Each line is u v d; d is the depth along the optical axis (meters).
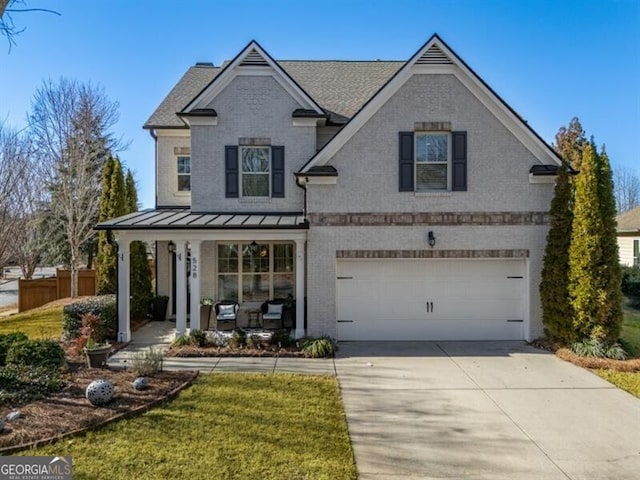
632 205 63.72
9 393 8.11
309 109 15.47
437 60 13.56
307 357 11.98
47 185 28.38
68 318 13.28
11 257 26.02
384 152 13.56
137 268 16.89
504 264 13.83
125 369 10.38
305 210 14.25
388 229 13.57
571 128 40.75
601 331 11.76
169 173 17.48
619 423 7.78
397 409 8.31
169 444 6.60
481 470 6.14
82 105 29.12
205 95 15.23
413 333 13.91
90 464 5.98
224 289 16.08
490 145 13.57
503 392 9.31
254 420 7.57
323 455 6.40
